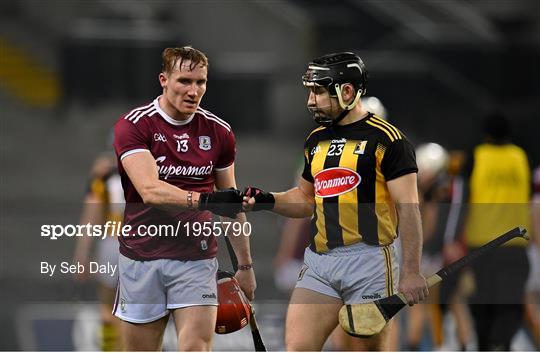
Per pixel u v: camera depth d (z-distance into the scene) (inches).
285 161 2167.8
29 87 2352.4
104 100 2301.9
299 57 2368.4
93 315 1101.7
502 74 2372.0
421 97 2322.8
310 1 2471.7
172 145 738.8
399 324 1138.7
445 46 2385.6
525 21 2453.2
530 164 1169.4
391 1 2452.0
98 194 1079.6
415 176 723.4
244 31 2367.1
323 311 748.6
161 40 2320.4
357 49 2402.8
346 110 734.5
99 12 2369.6
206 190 756.6
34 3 2461.9
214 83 2345.0
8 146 2143.2
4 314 1115.3
